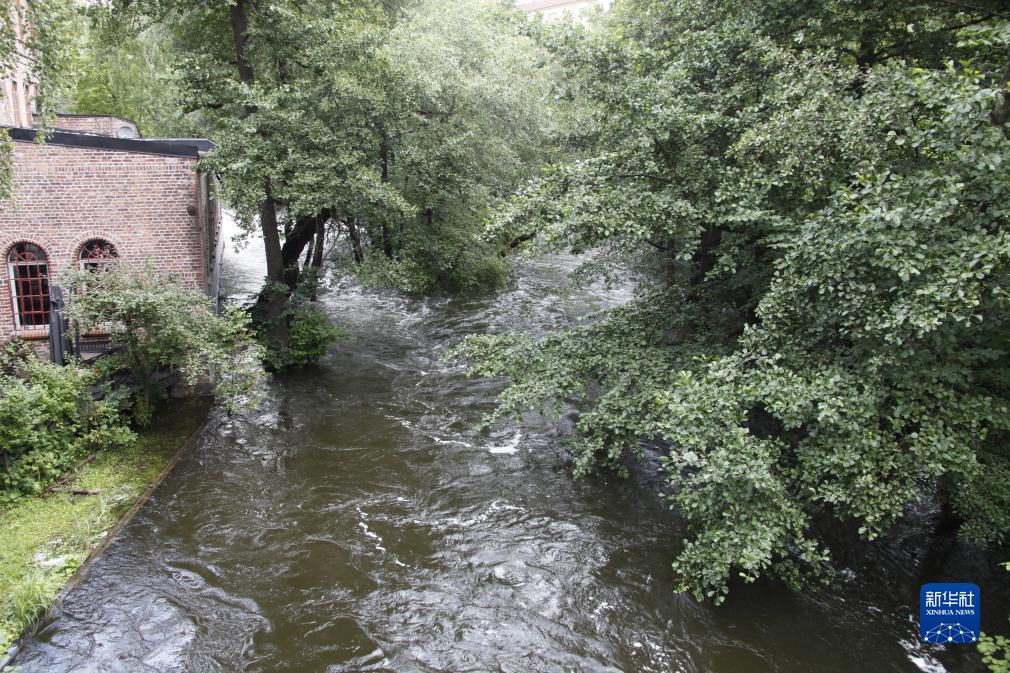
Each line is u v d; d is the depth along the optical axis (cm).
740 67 868
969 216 540
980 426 625
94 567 727
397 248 1606
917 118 632
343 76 1290
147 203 1200
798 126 664
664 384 829
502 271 2211
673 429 645
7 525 784
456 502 912
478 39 1648
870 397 576
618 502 922
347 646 634
